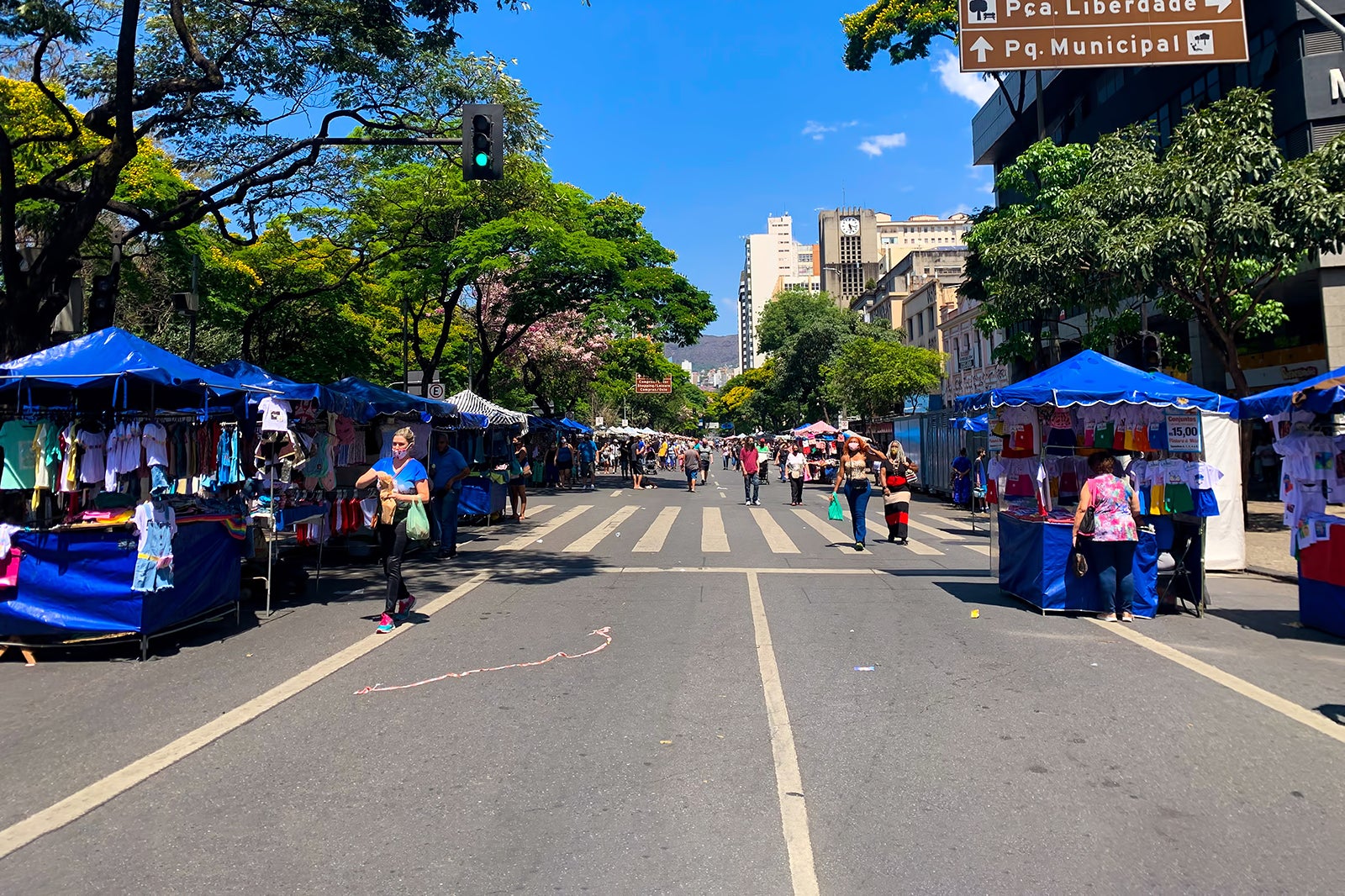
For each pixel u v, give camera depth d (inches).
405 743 186.1
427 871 130.4
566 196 1114.7
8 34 378.6
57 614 254.7
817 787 162.1
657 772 169.2
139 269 780.0
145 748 183.8
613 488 1241.4
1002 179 754.2
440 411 555.8
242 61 463.8
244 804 154.9
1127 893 123.0
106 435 273.1
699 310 1270.9
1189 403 319.6
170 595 267.9
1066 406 328.2
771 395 2468.0
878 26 910.4
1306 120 784.9
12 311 376.5
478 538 593.6
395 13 454.3
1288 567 437.1
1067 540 317.7
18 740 189.2
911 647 269.4
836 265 5088.6
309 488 408.5
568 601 349.4
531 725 197.6
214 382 289.9
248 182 483.8
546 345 1457.9
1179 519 331.3
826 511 804.0
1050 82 1181.1
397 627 299.9
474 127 406.3
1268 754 177.9
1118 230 537.6
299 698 219.1
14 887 126.0
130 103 380.8
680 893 123.8
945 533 611.8
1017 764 173.0
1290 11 794.8
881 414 1578.5
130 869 131.3
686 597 358.0
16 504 282.7
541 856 135.1
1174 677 236.1
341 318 943.7
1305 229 492.1
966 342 1990.7
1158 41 427.5
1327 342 800.3
